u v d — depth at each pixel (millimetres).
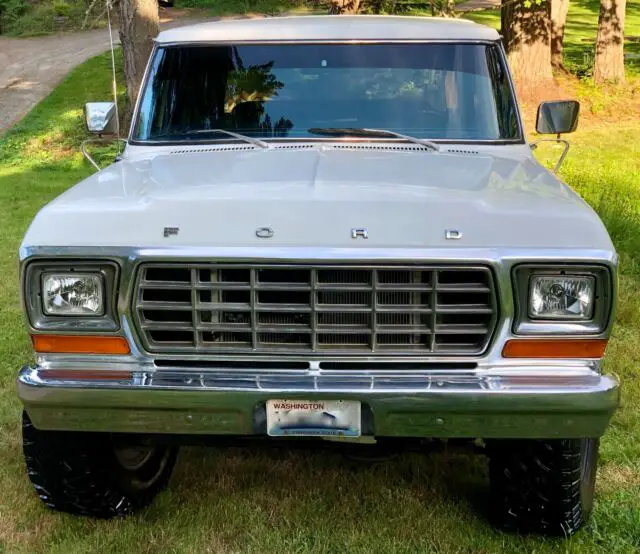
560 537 3088
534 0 13992
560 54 19391
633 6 34594
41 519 3238
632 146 12734
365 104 3809
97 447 3012
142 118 3857
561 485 2902
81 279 2617
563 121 3893
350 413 2600
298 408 2609
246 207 2684
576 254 2523
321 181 2945
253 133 3756
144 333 2645
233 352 2646
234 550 3049
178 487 3531
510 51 15445
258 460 3764
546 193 2893
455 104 3797
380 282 2588
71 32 29844
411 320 2635
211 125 3807
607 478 3533
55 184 11922
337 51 3896
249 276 2594
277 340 2664
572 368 2635
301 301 2627
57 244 2604
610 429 3984
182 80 3906
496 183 3002
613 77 17797
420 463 3715
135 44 12391
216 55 3924
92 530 3176
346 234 2570
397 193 2803
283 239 2566
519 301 2568
